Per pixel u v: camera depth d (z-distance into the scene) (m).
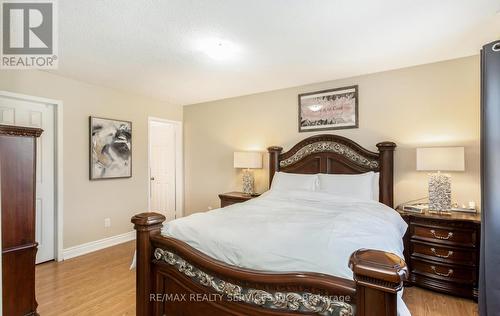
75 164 3.48
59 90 3.32
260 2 1.81
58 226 3.30
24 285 2.04
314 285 1.28
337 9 1.89
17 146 2.02
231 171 4.48
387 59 2.83
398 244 1.87
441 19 2.03
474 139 2.70
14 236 1.99
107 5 1.84
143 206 4.34
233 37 2.32
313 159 3.55
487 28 2.17
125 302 2.33
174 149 5.03
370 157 3.19
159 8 1.87
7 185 1.96
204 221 2.02
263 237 1.64
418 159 2.72
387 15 1.97
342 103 3.46
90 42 2.40
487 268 1.82
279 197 3.09
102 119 3.77
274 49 2.56
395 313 1.05
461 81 2.77
